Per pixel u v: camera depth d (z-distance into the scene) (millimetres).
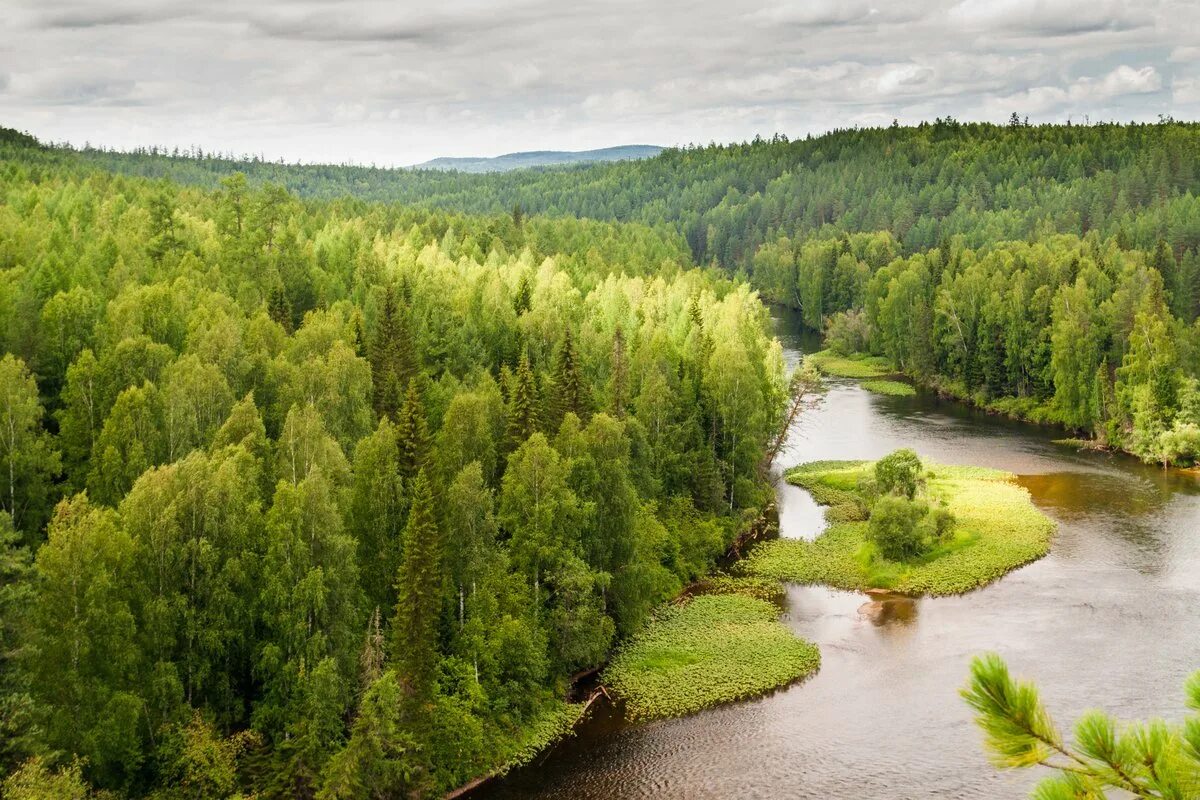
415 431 70000
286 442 68188
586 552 73188
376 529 64562
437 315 122125
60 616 50781
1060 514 104188
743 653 74062
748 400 102250
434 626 58656
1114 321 140000
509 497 70500
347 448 78875
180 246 143500
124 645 51375
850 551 94875
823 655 74062
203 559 55438
